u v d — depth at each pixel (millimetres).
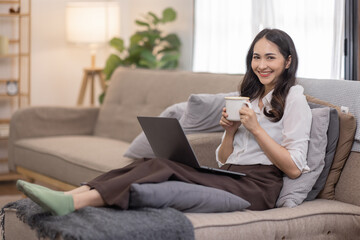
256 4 4598
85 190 2459
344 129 2764
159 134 2650
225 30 5082
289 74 2738
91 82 5965
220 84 3754
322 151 2705
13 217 2566
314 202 2699
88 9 5613
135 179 2371
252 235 2338
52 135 4715
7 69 5812
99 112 4855
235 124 2812
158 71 4492
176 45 5664
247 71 2881
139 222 2158
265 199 2559
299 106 2648
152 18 6082
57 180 4070
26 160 4418
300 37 4332
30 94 5781
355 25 4133
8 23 5773
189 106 3287
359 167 2740
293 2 4359
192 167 2627
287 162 2584
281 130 2705
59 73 6102
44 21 5977
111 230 2086
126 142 4414
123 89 4707
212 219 2322
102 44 5727
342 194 2771
